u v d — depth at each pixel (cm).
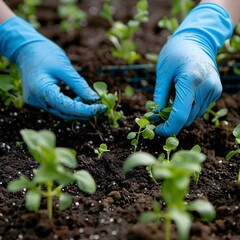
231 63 141
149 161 93
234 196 107
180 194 94
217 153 118
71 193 109
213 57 120
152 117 117
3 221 103
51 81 119
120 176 112
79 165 114
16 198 108
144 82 140
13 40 125
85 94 120
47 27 158
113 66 141
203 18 122
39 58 121
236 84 141
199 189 109
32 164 115
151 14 163
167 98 117
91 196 109
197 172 109
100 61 142
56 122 124
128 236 98
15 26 125
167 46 119
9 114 126
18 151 118
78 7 166
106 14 146
